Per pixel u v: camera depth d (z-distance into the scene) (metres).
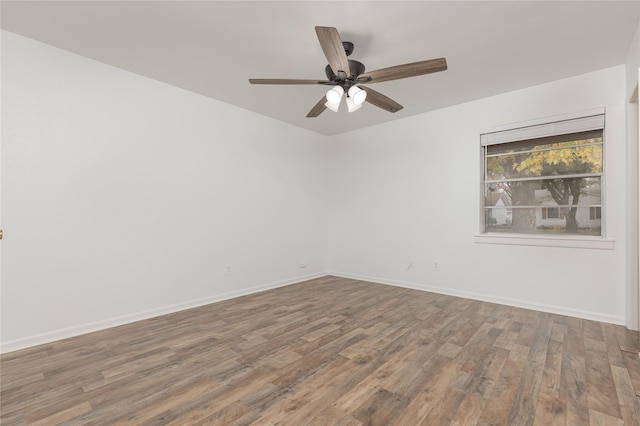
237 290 4.03
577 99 3.15
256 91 3.57
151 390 1.88
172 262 3.41
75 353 2.38
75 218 2.75
